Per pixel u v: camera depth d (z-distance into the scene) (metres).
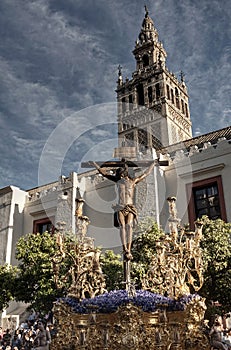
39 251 18.86
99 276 9.04
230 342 12.80
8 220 28.08
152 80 59.72
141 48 65.00
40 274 17.89
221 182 21.80
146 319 7.32
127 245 8.43
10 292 18.91
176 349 7.10
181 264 8.44
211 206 21.98
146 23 67.50
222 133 25.97
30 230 28.11
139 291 8.25
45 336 11.25
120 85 62.59
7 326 24.27
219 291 14.69
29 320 21.89
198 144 25.70
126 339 7.10
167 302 7.65
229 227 17.28
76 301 7.94
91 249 9.16
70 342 7.46
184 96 65.50
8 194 29.05
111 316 7.56
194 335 7.32
